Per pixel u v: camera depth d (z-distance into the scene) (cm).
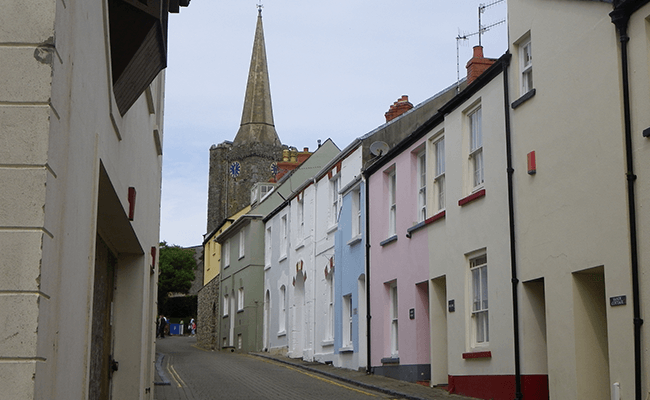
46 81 401
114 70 658
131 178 834
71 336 481
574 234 1055
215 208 8825
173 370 2248
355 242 2116
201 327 4444
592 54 1027
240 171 8725
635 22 939
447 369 1580
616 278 948
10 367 375
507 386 1243
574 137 1067
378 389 1586
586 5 1044
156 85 1229
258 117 8900
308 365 2356
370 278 1994
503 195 1292
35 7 407
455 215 1492
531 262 1182
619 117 959
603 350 1046
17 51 403
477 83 1398
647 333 884
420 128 1673
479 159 1434
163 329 5609
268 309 3284
